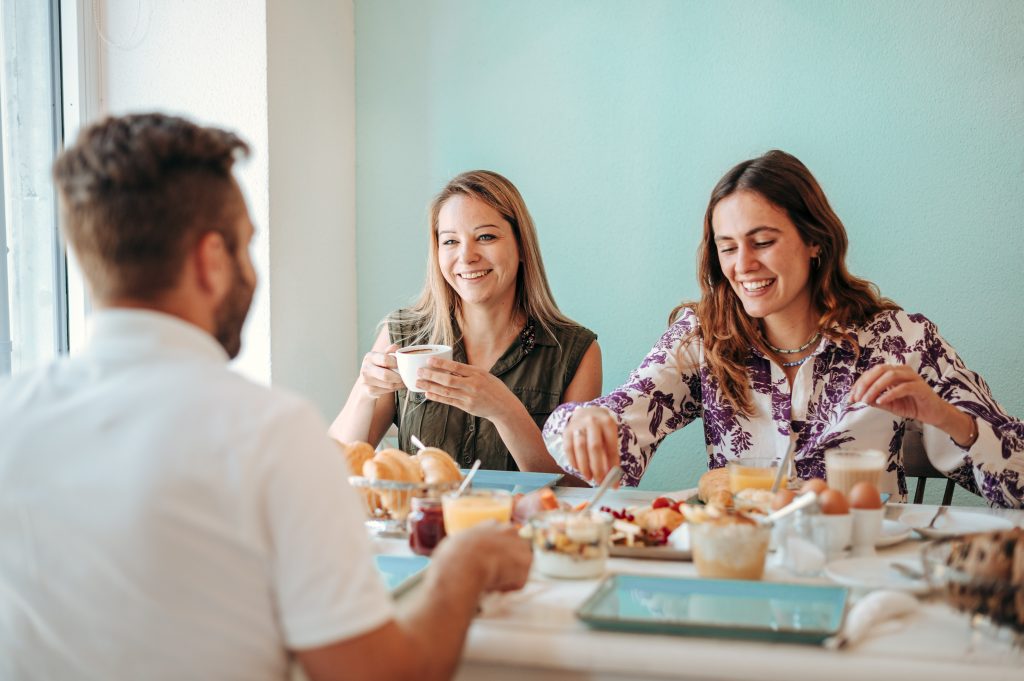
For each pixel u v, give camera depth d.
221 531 0.78
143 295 0.85
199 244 0.86
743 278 1.76
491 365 2.25
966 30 2.50
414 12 2.89
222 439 0.79
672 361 1.95
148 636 0.78
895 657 0.90
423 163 2.93
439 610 0.89
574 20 2.77
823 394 1.82
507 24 2.82
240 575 0.78
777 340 1.86
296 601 0.79
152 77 2.61
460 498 1.25
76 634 0.79
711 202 1.82
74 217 0.84
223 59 2.57
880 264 2.60
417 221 2.95
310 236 2.76
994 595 0.92
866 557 1.24
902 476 1.81
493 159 2.87
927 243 2.57
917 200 2.56
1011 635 0.93
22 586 0.80
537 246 2.25
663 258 2.75
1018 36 2.46
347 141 2.94
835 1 2.57
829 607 1.02
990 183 2.51
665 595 1.07
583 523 1.16
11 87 2.41
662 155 2.73
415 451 2.20
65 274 2.56
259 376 2.61
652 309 2.77
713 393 1.91
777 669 0.90
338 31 2.87
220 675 0.79
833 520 1.22
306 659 0.79
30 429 0.82
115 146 0.84
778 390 1.84
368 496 1.41
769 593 1.07
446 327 2.25
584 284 2.82
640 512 1.38
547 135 2.81
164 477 0.78
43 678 0.81
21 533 0.80
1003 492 1.58
